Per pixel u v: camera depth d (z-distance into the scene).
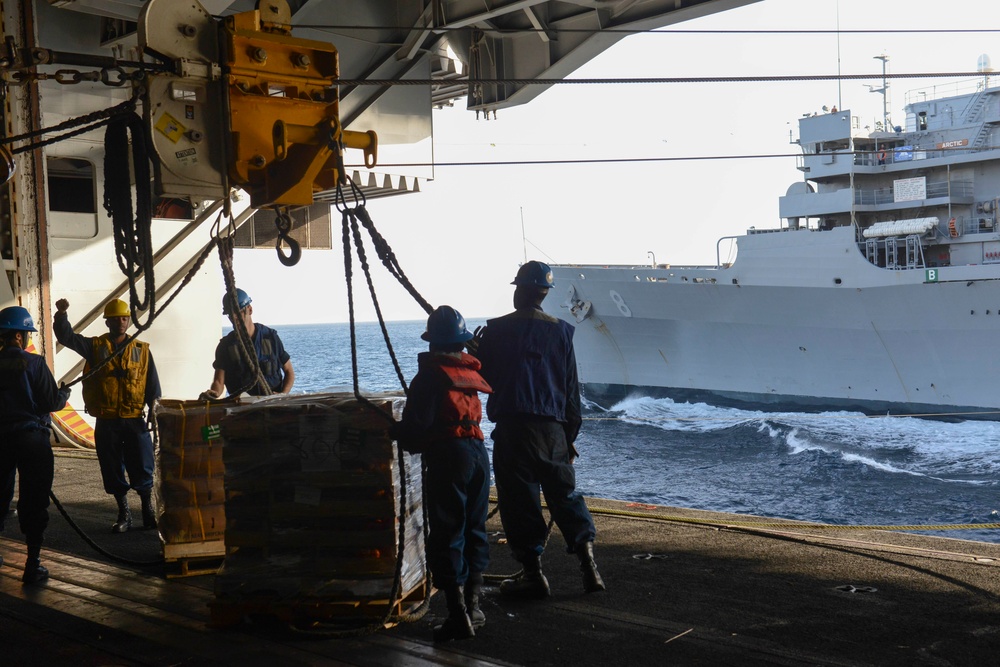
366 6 14.24
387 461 4.22
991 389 26.05
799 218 32.16
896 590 4.59
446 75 16.59
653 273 32.56
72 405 13.30
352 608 4.16
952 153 29.42
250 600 4.20
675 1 13.64
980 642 3.76
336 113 4.41
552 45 15.37
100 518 7.18
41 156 11.77
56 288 12.89
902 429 26.92
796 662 3.57
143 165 4.24
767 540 5.85
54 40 12.55
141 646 3.97
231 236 4.58
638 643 3.85
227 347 6.05
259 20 4.32
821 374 29.97
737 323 31.34
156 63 4.11
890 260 29.83
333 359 90.69
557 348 4.57
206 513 5.23
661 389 33.84
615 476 22.67
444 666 3.62
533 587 4.57
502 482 4.55
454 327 4.14
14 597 4.82
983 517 17.19
